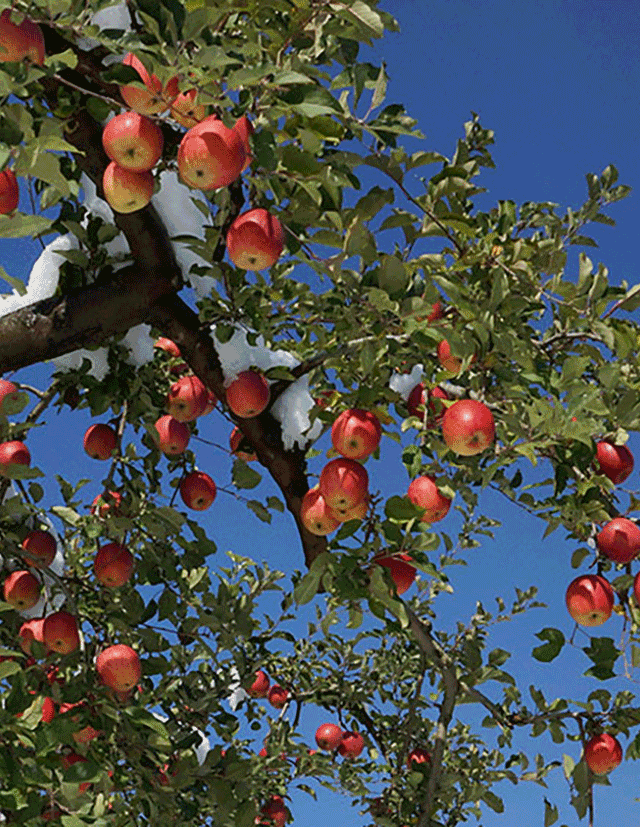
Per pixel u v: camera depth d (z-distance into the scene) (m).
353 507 2.55
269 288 3.30
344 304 2.67
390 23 2.34
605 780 2.96
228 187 2.65
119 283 3.12
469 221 2.91
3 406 3.07
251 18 2.35
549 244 2.98
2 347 3.00
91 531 3.68
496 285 2.53
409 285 2.60
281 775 5.12
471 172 3.30
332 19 2.30
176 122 2.47
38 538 3.52
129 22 2.46
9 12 2.02
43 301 3.09
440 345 2.72
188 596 3.77
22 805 2.39
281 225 2.37
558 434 2.39
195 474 3.80
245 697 4.87
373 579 2.42
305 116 2.25
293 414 3.37
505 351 2.50
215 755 3.48
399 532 2.46
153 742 3.09
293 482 3.45
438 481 2.57
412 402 2.93
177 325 3.23
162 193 3.15
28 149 1.92
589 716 3.04
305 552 3.57
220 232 2.79
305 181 2.25
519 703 3.44
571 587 2.68
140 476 3.73
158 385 3.95
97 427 3.82
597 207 3.28
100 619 3.62
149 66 1.97
